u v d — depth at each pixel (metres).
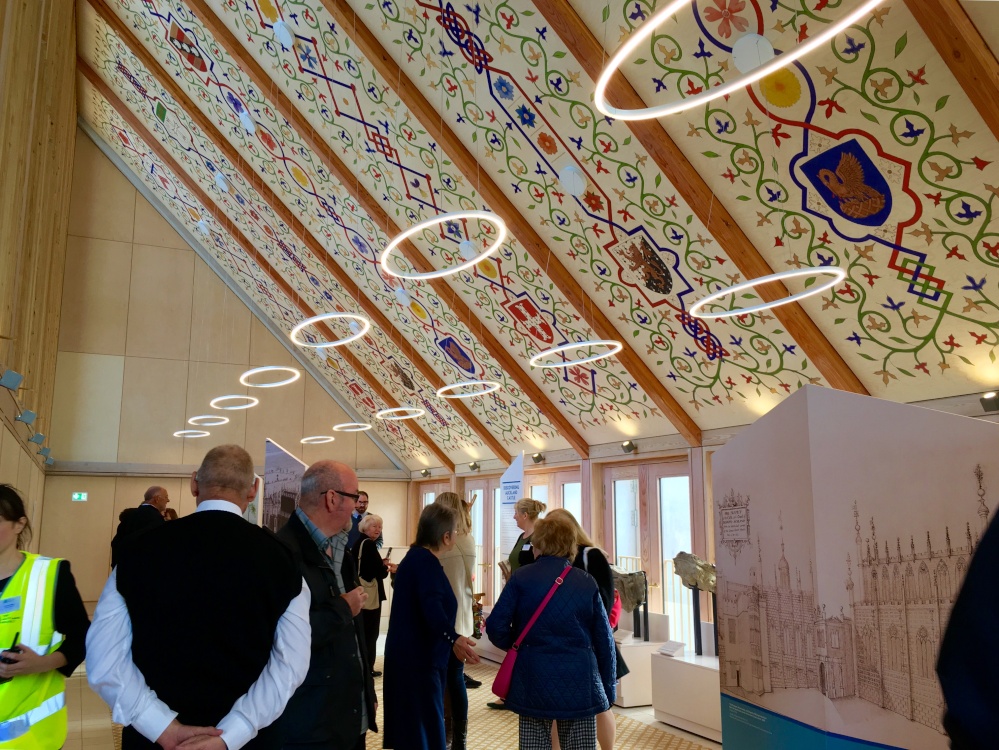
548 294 8.11
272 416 15.02
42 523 13.38
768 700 2.75
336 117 7.72
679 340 7.45
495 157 6.80
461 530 6.10
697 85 5.06
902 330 5.65
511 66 5.86
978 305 5.07
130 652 2.10
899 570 2.23
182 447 14.28
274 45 7.39
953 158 4.41
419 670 4.16
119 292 14.28
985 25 3.80
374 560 7.75
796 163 5.08
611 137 5.86
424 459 15.08
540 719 3.74
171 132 11.07
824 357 6.21
